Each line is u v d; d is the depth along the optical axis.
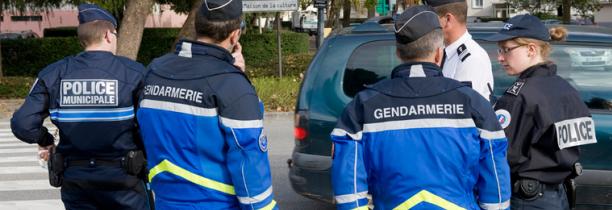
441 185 2.94
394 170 2.96
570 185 3.66
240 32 3.33
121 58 4.08
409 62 3.07
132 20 16.14
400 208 2.97
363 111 3.02
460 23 3.95
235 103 3.12
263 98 15.28
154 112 3.26
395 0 17.83
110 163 4.00
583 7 35.19
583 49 5.49
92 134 3.96
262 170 3.13
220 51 3.25
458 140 2.94
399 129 2.96
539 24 3.62
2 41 25.33
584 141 3.52
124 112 3.97
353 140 3.03
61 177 4.08
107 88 3.96
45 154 4.29
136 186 4.04
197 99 3.15
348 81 5.53
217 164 3.20
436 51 3.07
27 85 18.59
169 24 46.88
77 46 25.98
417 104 2.97
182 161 3.21
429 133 2.95
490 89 3.94
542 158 3.52
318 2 15.20
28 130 4.03
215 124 3.15
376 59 5.52
